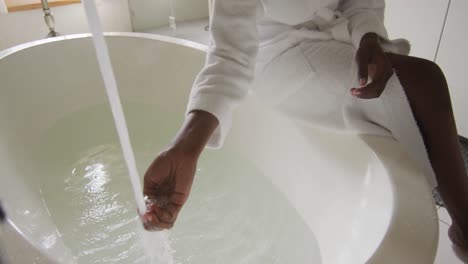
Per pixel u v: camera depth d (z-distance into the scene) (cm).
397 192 51
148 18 264
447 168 64
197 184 107
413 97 64
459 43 134
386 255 42
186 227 93
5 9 203
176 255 85
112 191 108
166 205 51
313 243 82
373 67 64
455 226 65
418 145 64
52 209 100
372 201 57
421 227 45
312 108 75
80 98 142
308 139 80
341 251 65
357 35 72
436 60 143
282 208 93
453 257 96
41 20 222
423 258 42
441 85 63
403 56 67
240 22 61
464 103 140
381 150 61
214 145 60
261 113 97
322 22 78
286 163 91
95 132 135
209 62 62
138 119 141
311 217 84
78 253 85
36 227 72
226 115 58
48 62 131
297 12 75
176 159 51
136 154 125
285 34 80
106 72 45
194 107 57
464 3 128
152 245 86
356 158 66
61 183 111
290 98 78
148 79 140
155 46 135
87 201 104
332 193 75
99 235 91
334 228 73
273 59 80
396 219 46
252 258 83
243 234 90
